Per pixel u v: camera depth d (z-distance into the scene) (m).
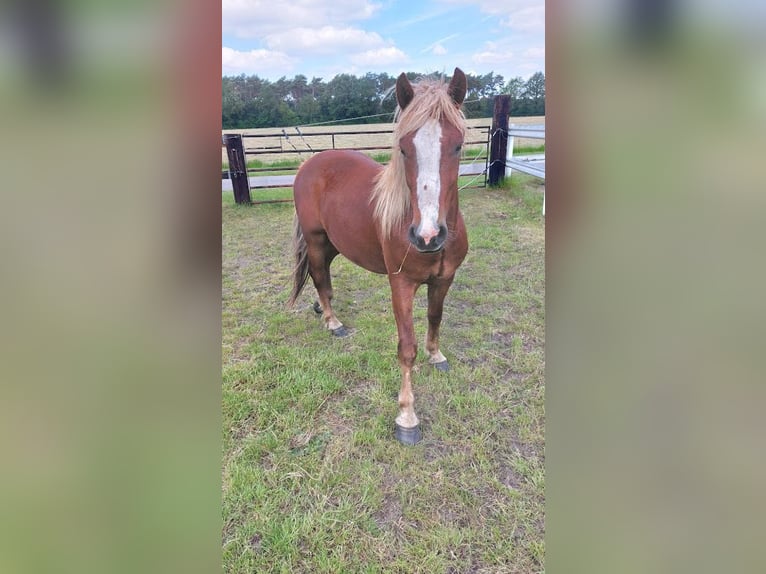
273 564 1.42
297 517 1.57
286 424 2.02
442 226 1.48
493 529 1.51
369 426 1.99
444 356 2.46
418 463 1.79
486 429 1.94
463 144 1.55
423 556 1.43
